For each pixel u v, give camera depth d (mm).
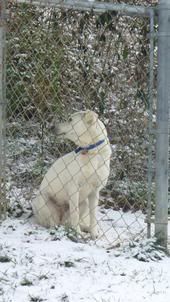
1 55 5305
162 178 4969
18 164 6660
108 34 6387
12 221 5434
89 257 4734
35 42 6426
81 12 6387
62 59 6602
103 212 6145
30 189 6145
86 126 5367
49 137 6836
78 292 4266
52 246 4871
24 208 5844
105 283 4387
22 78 6438
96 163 5418
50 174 5547
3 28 5316
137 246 4906
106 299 4188
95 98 6672
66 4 5105
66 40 6520
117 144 6641
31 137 6934
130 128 6590
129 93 6539
